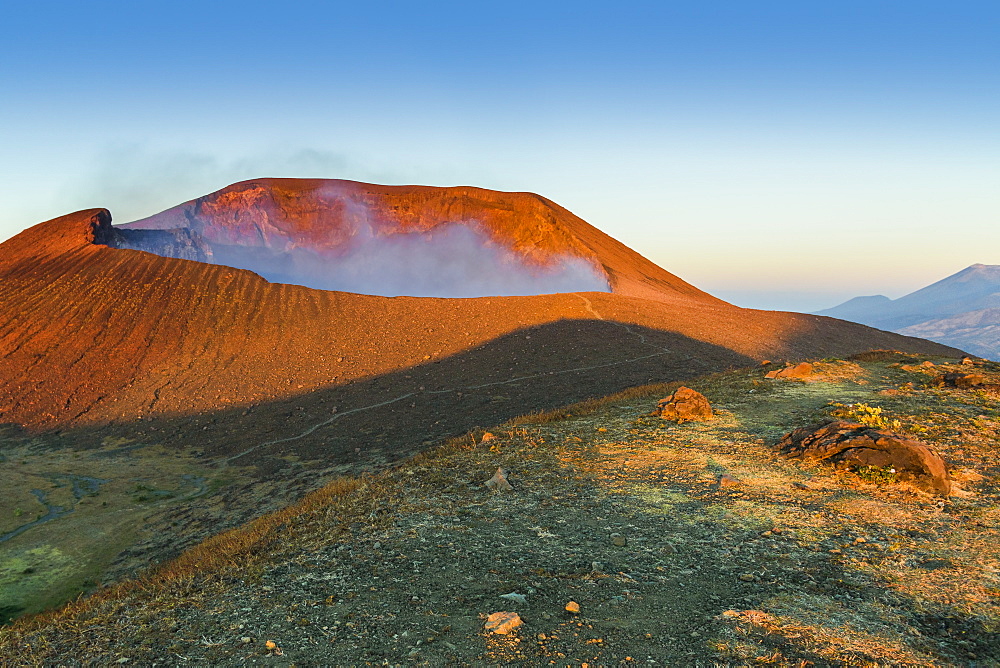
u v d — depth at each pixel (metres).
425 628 6.57
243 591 7.80
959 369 23.55
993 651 5.78
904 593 7.11
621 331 57.06
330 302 66.88
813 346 62.97
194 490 27.30
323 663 5.90
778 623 6.43
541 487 11.91
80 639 6.68
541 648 6.04
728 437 15.22
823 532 9.15
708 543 8.90
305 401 42.72
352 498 12.05
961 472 11.73
